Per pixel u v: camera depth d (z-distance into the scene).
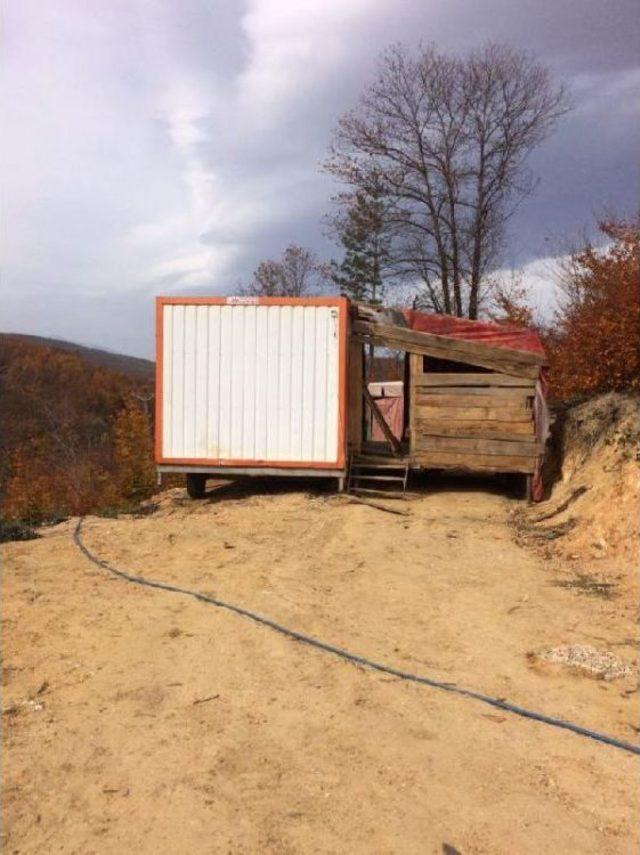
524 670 5.61
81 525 11.56
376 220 28.70
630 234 14.06
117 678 5.39
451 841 3.55
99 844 3.47
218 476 14.15
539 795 3.96
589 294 14.18
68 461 27.73
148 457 24.03
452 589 7.77
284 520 11.55
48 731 4.55
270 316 13.21
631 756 4.38
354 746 4.44
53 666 5.60
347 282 32.81
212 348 13.32
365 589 7.79
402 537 10.17
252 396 13.27
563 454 13.09
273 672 5.54
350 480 13.60
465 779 4.10
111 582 8.05
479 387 13.18
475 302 28.27
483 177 28.19
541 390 12.98
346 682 5.37
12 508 22.75
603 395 12.84
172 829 3.59
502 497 13.27
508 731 4.67
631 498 9.05
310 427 13.21
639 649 5.97
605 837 3.61
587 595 7.41
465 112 27.62
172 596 7.48
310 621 6.71
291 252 40.22
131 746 4.38
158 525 11.43
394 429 20.47
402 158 28.19
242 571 8.51
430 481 15.14
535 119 27.73
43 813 3.71
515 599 7.36
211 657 5.81
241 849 3.45
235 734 4.55
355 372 13.81
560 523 10.45
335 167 28.77
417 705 5.02
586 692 5.22
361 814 3.74
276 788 3.96
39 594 7.48
